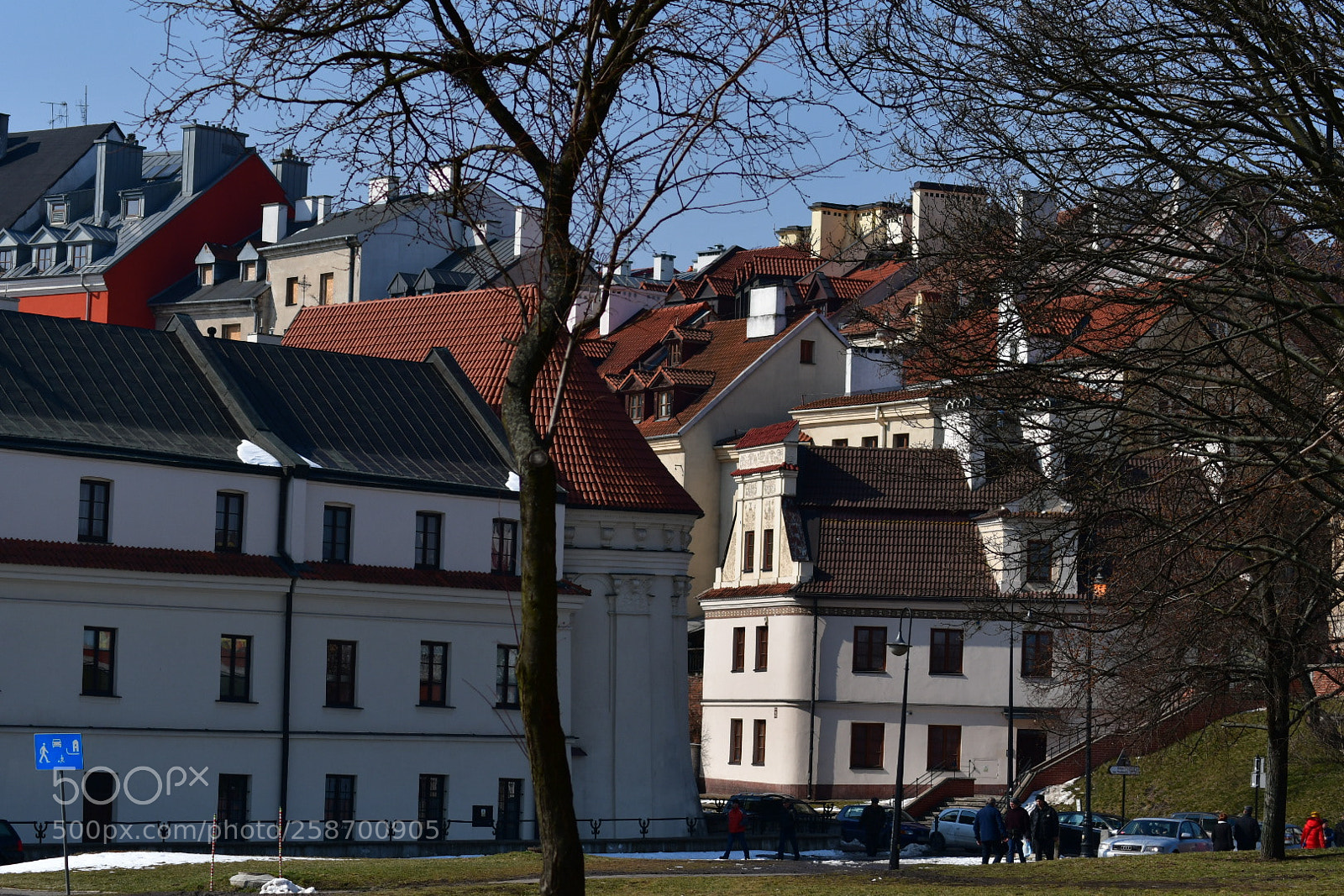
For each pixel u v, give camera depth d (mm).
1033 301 41625
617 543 101500
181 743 83375
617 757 99750
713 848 94312
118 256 174875
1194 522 41125
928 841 102438
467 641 93500
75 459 81812
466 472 96438
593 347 168625
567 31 33781
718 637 132500
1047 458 46906
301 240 172375
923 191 46688
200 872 62719
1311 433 38406
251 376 95312
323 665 88625
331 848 82312
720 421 149625
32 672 79250
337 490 90250
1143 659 62875
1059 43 40375
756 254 175500
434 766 91562
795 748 122750
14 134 193875
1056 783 114750
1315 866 58938
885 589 123250
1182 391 44906
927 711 122125
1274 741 62344
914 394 136500
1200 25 40469
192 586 84125
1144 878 56188
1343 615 60062
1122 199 41281
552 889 31312
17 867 65312
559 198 32719
